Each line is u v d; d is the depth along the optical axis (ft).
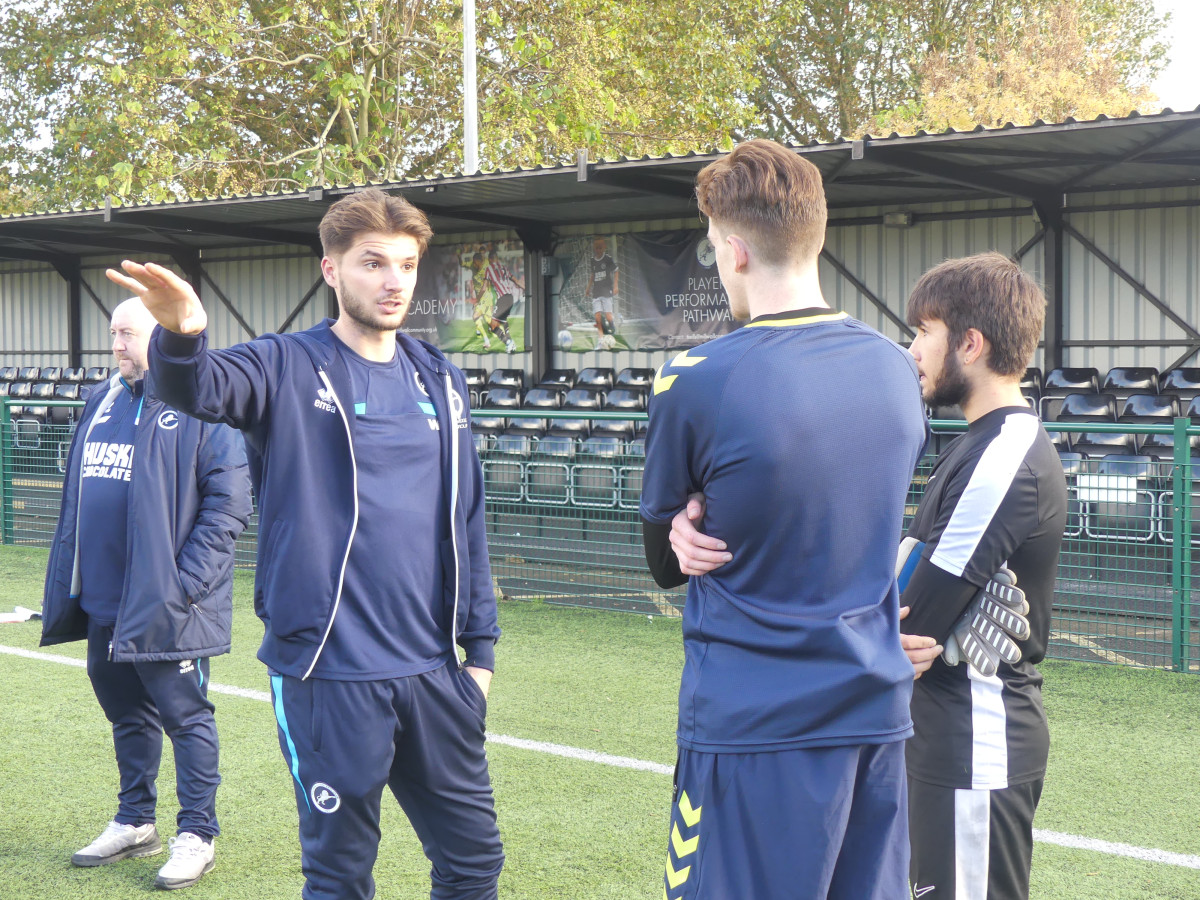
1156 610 18.54
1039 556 6.24
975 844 6.16
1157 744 14.06
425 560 7.24
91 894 10.14
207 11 58.70
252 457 7.17
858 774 5.20
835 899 5.24
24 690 17.11
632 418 22.11
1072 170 29.91
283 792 12.78
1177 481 17.54
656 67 70.79
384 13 62.85
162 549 10.12
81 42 66.03
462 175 32.89
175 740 10.55
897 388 5.34
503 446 25.14
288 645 6.95
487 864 7.63
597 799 12.44
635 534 23.16
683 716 5.39
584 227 40.86
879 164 28.86
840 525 5.13
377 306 7.08
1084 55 83.35
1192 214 31.35
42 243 48.42
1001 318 6.29
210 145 66.03
